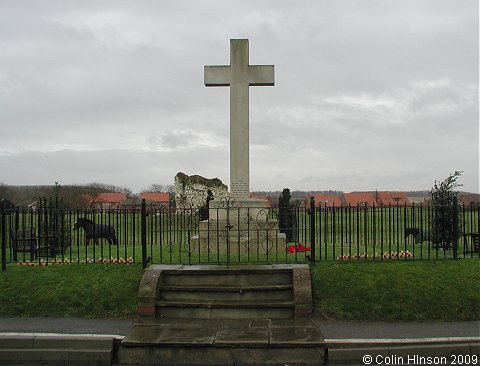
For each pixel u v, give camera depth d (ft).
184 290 26.58
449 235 41.27
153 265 29.55
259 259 32.45
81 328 23.40
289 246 38.42
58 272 29.37
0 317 25.27
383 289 26.43
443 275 27.94
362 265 29.27
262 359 21.11
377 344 21.33
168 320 24.73
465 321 24.31
